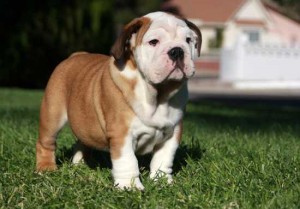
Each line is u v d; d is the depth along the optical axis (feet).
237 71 96.84
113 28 67.56
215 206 14.79
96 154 20.90
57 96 18.52
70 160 19.99
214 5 169.58
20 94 54.90
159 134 16.21
